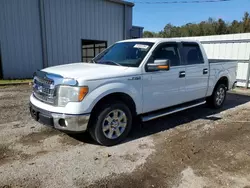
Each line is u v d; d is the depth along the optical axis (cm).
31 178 263
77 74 325
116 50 452
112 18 1423
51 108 319
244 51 923
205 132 425
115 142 360
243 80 945
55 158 312
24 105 580
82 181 259
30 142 361
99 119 338
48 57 1173
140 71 375
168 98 432
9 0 1011
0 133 394
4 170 278
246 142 381
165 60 367
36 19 1105
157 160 313
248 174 282
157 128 443
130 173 279
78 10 1246
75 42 1267
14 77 1083
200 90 511
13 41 1052
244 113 560
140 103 383
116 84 343
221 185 258
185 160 314
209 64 526
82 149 342
